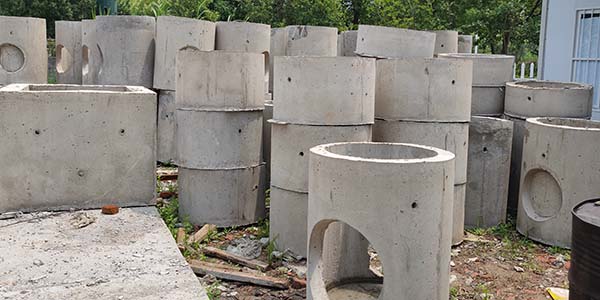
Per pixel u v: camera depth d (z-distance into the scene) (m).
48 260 4.93
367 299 5.51
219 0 23.67
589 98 8.44
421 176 4.42
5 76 11.73
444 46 11.97
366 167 4.39
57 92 6.19
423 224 4.48
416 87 6.86
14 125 6.10
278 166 6.64
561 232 7.11
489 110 9.11
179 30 10.30
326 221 4.78
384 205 4.40
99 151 6.38
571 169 6.97
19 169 6.16
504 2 21.52
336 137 6.32
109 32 10.52
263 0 22.44
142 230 5.75
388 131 7.04
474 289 5.88
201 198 7.47
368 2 25.56
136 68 10.63
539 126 7.31
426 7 21.41
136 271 4.77
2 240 5.36
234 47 11.20
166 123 10.47
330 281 5.74
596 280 4.29
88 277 4.62
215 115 7.35
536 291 5.86
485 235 7.62
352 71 6.26
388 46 8.92
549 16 12.70
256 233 7.41
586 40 11.89
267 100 9.84
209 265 6.11
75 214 6.17
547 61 12.82
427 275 4.55
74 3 26.03
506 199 7.96
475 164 7.79
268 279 5.82
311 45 11.46
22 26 11.70
